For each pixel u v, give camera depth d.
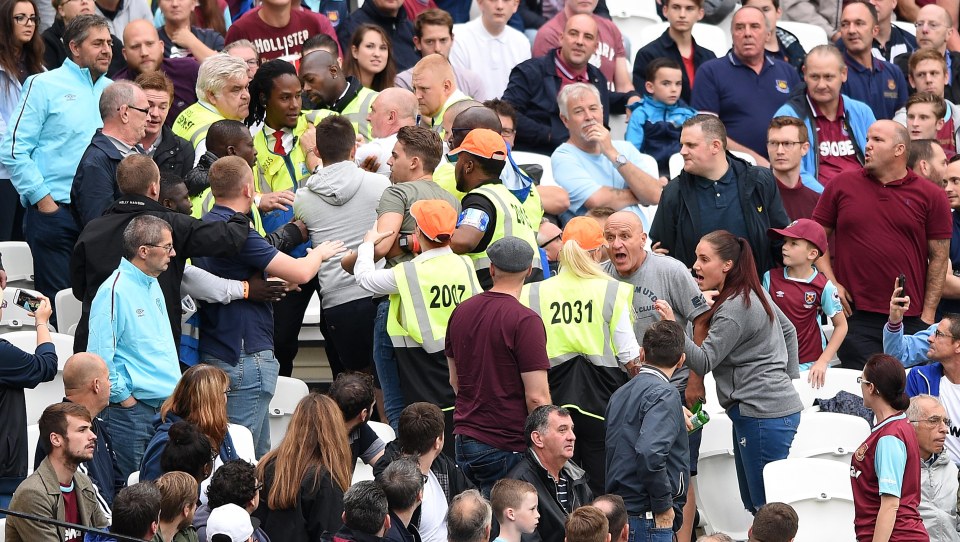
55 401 33.97
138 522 24.31
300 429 26.95
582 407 30.64
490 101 39.97
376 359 32.38
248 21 44.78
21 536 26.34
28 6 40.50
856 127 44.75
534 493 26.45
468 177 32.03
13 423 29.33
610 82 48.97
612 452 28.97
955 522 33.03
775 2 50.84
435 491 28.09
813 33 53.91
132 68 41.03
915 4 57.09
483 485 29.58
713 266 32.25
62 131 38.09
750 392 32.53
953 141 47.97
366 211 34.00
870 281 39.19
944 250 39.56
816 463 32.19
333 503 26.58
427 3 50.16
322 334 36.81
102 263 31.00
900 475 29.33
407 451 27.77
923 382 35.66
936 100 45.72
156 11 47.94
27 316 38.50
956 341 35.06
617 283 30.92
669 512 28.53
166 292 31.00
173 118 42.12
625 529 26.69
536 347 28.98
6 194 40.88
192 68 42.62
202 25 46.00
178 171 36.59
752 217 36.78
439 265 30.94
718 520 34.75
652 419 28.34
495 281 29.56
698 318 32.53
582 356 30.77
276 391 34.06
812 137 44.25
